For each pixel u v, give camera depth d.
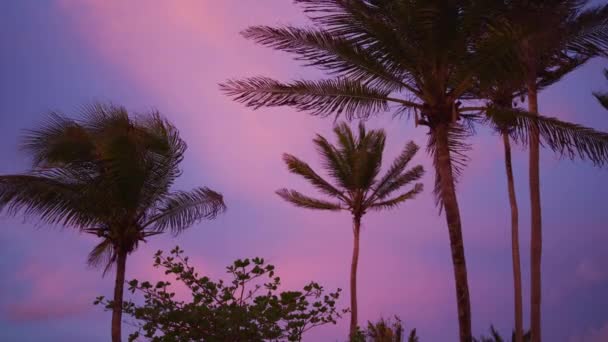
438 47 11.16
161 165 16.03
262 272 10.29
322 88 11.83
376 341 16.86
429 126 11.78
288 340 10.25
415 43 11.40
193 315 9.90
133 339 10.18
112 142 14.76
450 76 11.84
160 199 16.33
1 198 14.59
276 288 10.30
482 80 11.23
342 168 22.84
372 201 23.34
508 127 11.77
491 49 10.83
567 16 11.78
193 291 10.27
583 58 14.99
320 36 11.59
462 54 11.30
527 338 18.86
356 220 23.12
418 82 11.80
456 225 11.21
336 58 11.65
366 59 11.56
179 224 16.36
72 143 14.80
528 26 10.74
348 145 22.97
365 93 11.85
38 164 15.07
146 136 15.44
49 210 15.05
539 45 11.02
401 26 11.24
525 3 11.06
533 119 10.89
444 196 11.38
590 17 12.43
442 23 10.88
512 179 17.80
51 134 15.00
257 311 9.84
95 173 15.34
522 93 15.36
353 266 22.44
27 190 14.72
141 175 15.07
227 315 9.85
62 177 15.26
